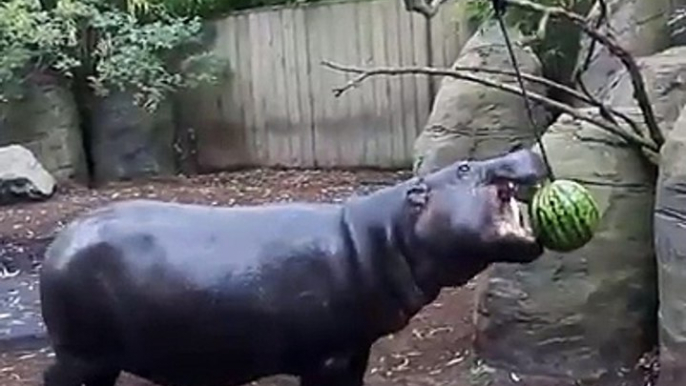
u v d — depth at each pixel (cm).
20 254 1034
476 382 588
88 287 444
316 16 1447
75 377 457
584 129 588
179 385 456
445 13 1345
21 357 696
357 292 434
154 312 440
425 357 633
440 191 418
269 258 438
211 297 436
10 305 841
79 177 1465
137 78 1445
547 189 393
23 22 1401
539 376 582
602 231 573
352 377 448
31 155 1359
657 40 708
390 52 1402
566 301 579
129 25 1455
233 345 441
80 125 1484
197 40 1483
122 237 446
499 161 409
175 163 1511
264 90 1496
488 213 406
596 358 577
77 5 1434
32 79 1430
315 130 1471
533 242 399
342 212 444
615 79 667
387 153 1425
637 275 575
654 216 543
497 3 424
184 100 1531
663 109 588
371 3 1405
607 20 608
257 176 1432
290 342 439
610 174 575
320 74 1458
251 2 1548
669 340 509
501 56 807
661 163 521
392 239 429
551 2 784
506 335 597
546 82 591
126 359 451
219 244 443
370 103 1426
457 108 809
